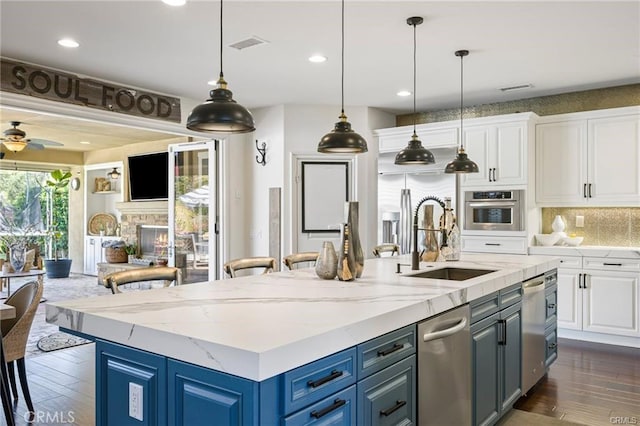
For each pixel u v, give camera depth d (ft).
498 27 11.57
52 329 18.25
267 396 4.71
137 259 29.45
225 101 7.56
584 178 16.71
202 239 20.51
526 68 14.84
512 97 18.66
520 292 10.77
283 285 8.61
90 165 33.35
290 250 19.57
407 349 6.82
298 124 19.67
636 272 15.33
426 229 12.27
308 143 19.74
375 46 12.87
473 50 13.20
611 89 17.20
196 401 5.11
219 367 4.82
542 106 18.56
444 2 10.22
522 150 17.10
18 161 30.73
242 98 18.65
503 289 9.90
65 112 14.62
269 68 14.76
